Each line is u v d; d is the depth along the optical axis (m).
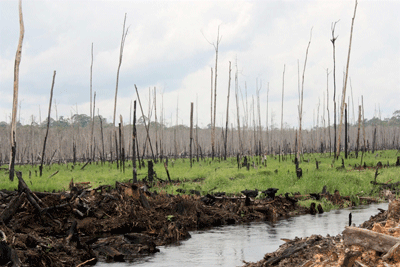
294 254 6.92
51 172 29.72
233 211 14.42
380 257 5.17
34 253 7.56
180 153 64.25
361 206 16.78
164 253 9.10
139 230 11.74
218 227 12.67
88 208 11.98
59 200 12.05
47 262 7.53
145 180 20.92
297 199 17.64
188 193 17.52
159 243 10.30
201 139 74.81
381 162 32.34
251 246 9.55
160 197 14.09
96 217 11.93
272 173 25.59
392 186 20.61
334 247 6.12
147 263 8.20
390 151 48.00
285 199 16.34
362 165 32.34
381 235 5.25
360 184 20.50
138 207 12.51
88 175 25.34
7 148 58.34
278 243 9.80
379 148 69.12
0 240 6.79
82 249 8.88
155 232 11.41
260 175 23.58
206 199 15.59
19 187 10.84
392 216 7.14
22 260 7.20
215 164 37.94
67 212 11.69
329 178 21.25
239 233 11.41
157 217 12.44
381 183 20.95
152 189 18.83
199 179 25.84
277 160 42.81
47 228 10.71
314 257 6.17
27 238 8.36
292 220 13.50
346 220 12.97
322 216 14.13
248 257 8.43
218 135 74.75
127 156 48.56
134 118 17.78
